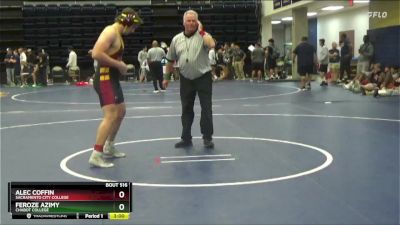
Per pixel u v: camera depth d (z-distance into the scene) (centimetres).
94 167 605
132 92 1767
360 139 757
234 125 925
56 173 575
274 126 905
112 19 2695
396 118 971
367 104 1229
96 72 620
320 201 452
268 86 1928
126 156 667
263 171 569
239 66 2408
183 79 717
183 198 471
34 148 733
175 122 980
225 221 405
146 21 2714
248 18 2739
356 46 2562
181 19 2742
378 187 494
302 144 729
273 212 424
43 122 1019
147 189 504
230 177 545
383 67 1673
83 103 1408
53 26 2662
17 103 1445
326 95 1488
